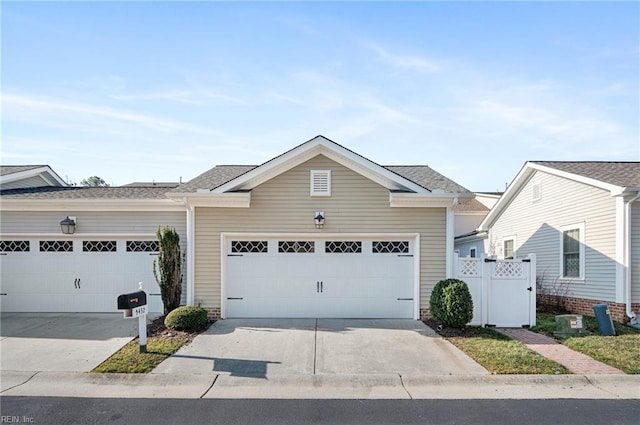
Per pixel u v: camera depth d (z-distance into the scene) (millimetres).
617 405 5574
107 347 8047
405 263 10680
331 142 10391
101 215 11328
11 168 14102
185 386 6316
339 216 10625
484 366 7039
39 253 11242
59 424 5008
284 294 10648
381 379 6531
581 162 14484
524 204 16000
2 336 8836
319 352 7824
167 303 10094
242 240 10703
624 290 10656
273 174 10609
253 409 5461
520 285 10188
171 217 11352
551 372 6723
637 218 10773
